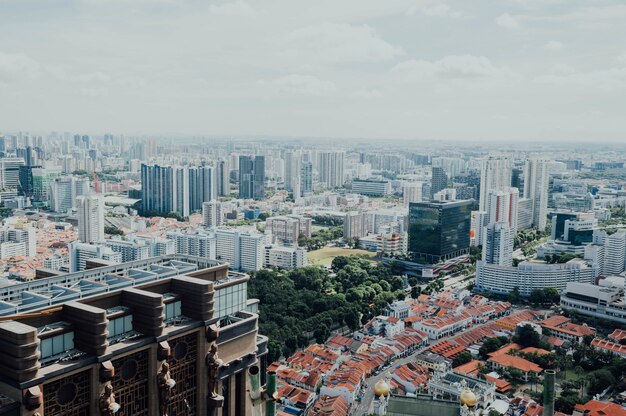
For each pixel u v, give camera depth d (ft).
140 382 404.16
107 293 411.54
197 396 447.42
